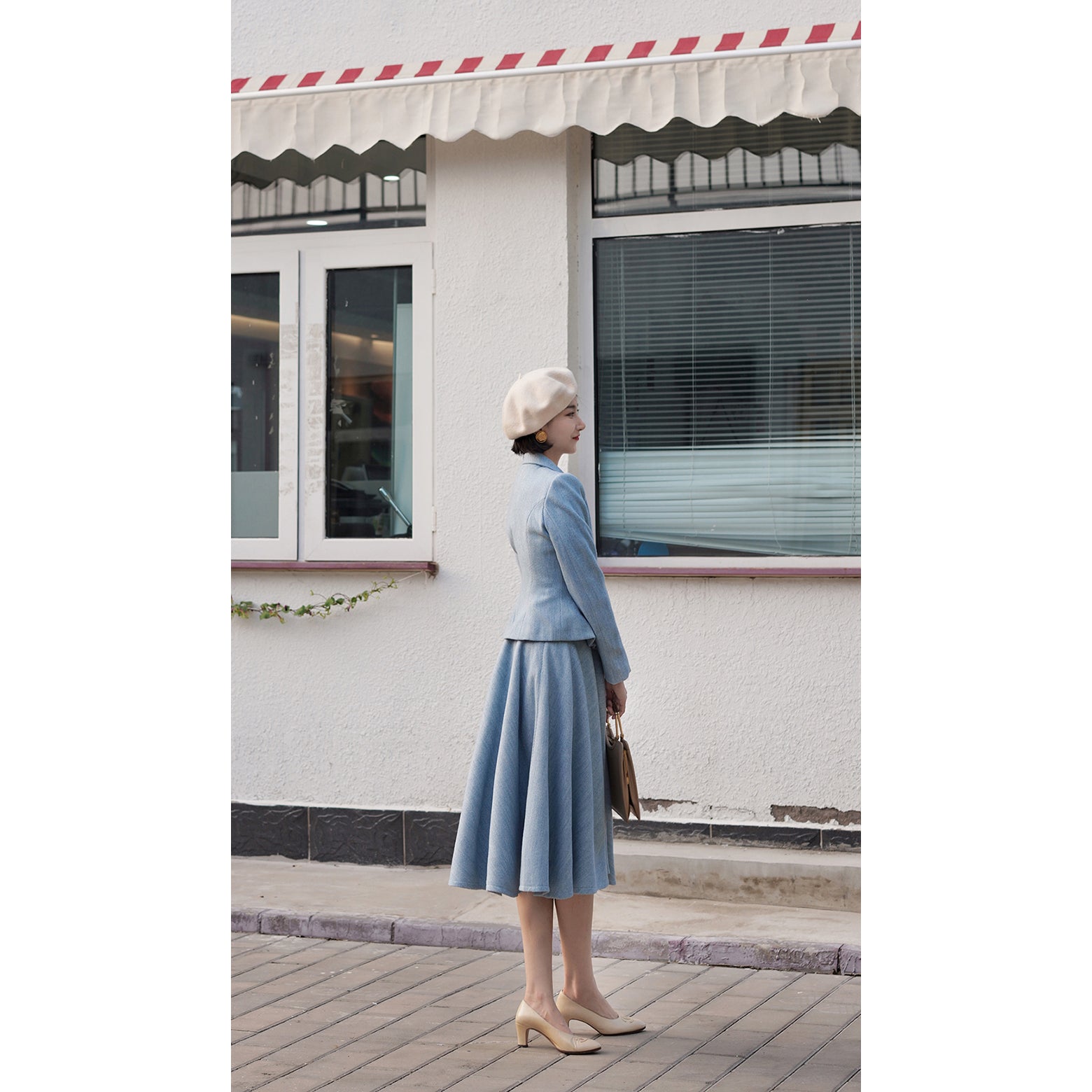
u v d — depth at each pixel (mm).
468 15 6391
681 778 6117
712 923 5430
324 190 6734
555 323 6328
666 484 6293
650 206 6301
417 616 6504
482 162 6418
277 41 6648
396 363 6641
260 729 6707
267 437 6816
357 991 4848
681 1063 4070
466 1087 3885
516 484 4555
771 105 5691
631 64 5824
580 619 4383
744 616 6051
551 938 4352
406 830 6480
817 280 6121
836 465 6102
